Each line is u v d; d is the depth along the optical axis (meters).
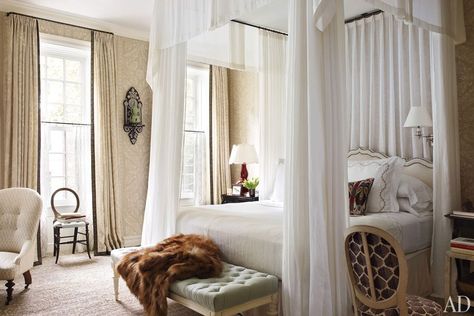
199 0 2.99
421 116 3.52
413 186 3.46
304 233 2.29
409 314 1.95
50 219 4.88
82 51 5.12
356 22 4.28
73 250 4.86
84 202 5.13
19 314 2.93
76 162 5.08
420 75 3.74
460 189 3.32
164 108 3.52
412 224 3.07
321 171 2.19
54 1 4.42
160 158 3.52
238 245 2.81
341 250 2.24
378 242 1.94
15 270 3.13
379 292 1.95
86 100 5.23
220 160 6.08
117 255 3.17
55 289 3.53
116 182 5.12
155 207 3.50
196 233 3.24
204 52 4.10
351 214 3.15
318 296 2.15
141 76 5.53
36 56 4.54
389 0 2.44
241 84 6.07
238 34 4.34
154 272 2.56
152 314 2.44
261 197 4.61
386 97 4.05
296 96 2.31
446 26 3.13
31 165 4.46
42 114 4.87
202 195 6.05
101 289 3.53
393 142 3.95
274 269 2.54
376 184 3.35
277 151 4.69
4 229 3.53
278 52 4.70
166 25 3.45
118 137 5.28
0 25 4.38
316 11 2.14
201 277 2.48
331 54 2.29
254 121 5.86
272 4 3.81
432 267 3.21
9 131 4.34
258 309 2.72
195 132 6.07
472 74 3.47
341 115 2.29
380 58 4.07
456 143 3.25
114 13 4.80
